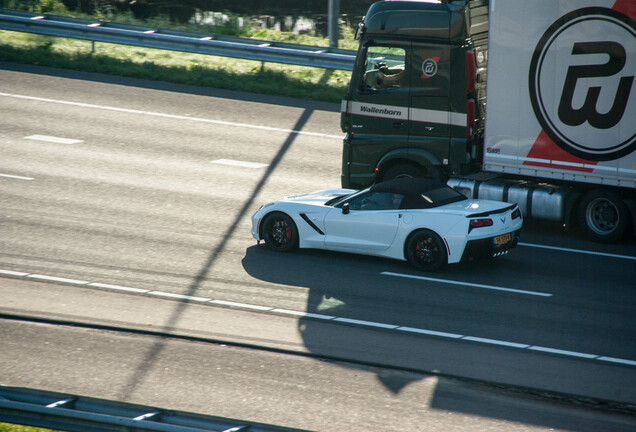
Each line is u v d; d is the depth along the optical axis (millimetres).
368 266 26078
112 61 53562
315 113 45969
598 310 22297
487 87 28781
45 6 65312
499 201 28516
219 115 45000
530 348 19719
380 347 19750
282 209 27109
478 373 18281
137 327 20891
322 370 18422
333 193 28469
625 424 15844
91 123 42875
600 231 28156
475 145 30625
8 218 29969
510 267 26016
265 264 26125
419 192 25906
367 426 15719
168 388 17469
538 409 16484
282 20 68750
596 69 26625
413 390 17375
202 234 28984
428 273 25344
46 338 20125
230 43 50969
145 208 31656
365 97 31172
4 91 47531
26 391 14633
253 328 20938
